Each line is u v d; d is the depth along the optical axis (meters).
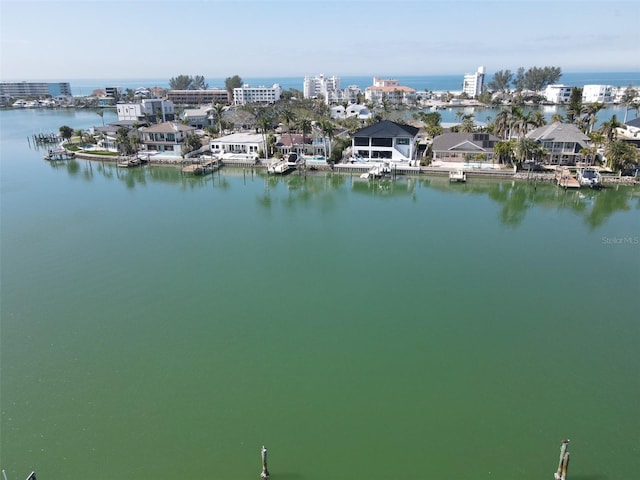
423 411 30.17
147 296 46.00
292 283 48.59
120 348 37.41
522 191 84.62
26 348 37.44
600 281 48.47
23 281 49.41
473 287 47.19
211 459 26.88
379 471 25.91
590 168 90.31
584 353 36.12
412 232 64.19
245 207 77.88
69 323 41.06
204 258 55.50
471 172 93.38
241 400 31.39
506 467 26.06
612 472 25.53
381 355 35.97
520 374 33.66
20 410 30.69
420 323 40.47
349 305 43.75
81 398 31.81
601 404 30.66
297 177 99.25
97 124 199.50
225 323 40.91
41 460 26.89
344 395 31.72
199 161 108.56
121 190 90.19
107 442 28.14
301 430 28.80
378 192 86.88
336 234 63.75
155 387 32.84
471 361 35.19
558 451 27.06
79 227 67.31
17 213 74.31
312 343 37.72
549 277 49.50
